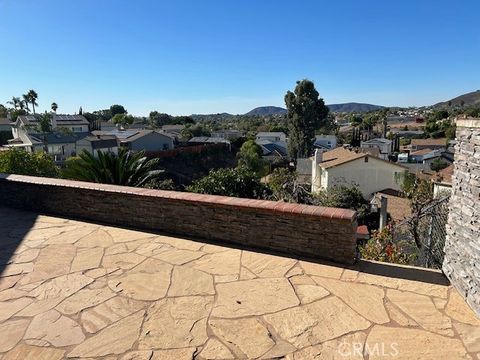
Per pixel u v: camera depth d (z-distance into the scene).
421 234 6.27
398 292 3.17
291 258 3.92
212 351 2.46
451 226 3.31
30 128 44.56
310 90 42.09
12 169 9.56
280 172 21.69
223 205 4.32
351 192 16.41
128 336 2.64
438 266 5.32
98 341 2.59
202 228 4.55
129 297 3.19
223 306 3.01
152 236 4.72
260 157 38.88
